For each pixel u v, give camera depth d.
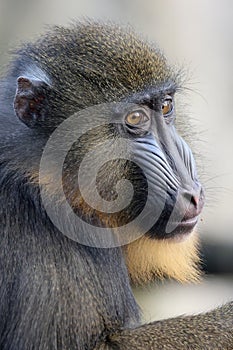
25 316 10.33
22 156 10.91
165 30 23.36
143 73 11.28
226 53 23.41
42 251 10.60
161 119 11.43
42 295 10.36
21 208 10.81
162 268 11.73
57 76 11.11
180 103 12.22
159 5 23.31
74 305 10.45
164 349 10.55
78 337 10.36
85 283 10.64
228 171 21.34
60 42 11.50
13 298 10.46
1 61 12.47
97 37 11.51
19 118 11.02
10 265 10.57
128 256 11.55
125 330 10.74
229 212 19.88
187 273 12.00
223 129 22.28
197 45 23.41
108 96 11.04
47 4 23.52
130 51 11.39
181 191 11.04
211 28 23.58
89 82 11.06
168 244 11.37
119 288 11.09
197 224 11.58
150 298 18.61
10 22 23.44
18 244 10.64
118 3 23.52
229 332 10.81
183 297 19.03
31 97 11.02
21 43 12.67
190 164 11.41
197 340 10.70
